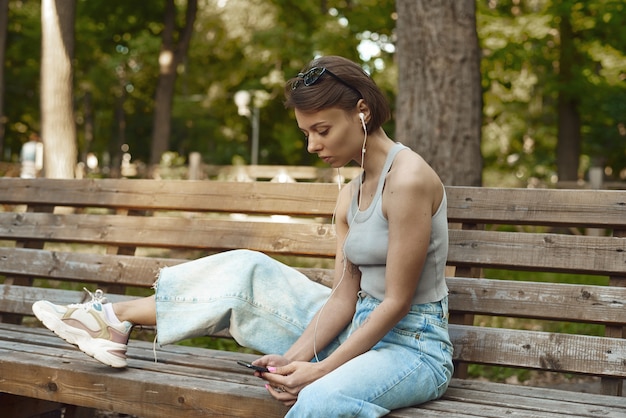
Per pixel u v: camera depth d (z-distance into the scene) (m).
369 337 2.07
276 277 2.40
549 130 21.36
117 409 2.22
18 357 2.42
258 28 21.47
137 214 3.48
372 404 1.97
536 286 2.55
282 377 2.03
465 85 5.74
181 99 26.83
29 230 3.40
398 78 5.95
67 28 11.93
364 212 2.20
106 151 31.45
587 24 12.47
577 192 2.60
